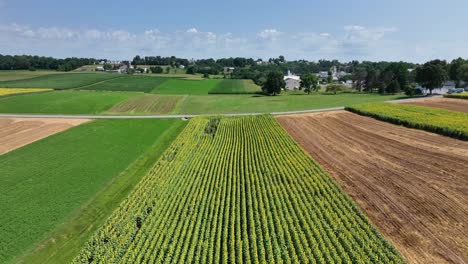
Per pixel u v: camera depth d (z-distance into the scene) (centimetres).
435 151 4288
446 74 10931
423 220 2655
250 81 19400
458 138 4838
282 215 2812
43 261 2556
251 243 2420
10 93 11244
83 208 3338
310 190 3294
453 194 3038
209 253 2358
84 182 3969
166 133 6438
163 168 4259
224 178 3844
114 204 3475
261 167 4100
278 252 2319
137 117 7844
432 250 2281
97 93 12162
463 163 3766
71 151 5131
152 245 2494
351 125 6228
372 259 2211
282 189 3394
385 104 7900
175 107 9569
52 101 9794
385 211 2836
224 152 4891
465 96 8712
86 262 2436
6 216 3161
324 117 7175
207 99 11500
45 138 5819
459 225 2548
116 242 2619
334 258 2244
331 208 2917
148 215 3041
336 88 14488
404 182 3381
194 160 4538
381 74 13638
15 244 2742
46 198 3538
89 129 6519
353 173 3738
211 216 2883
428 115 6247
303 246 2414
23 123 6969
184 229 2667
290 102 10275
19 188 3769
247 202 3177
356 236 2455
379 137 5222
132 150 5297
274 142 5212
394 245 2358
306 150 4769
